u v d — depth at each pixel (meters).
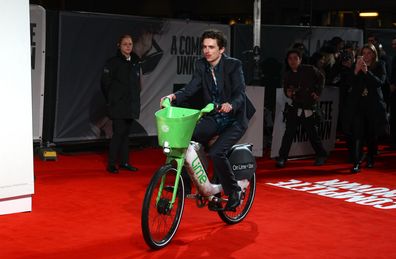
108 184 8.50
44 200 7.43
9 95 6.59
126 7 19.67
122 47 9.23
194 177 5.82
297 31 13.34
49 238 5.93
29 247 5.63
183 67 12.38
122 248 5.66
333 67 12.45
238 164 6.31
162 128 5.32
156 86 12.01
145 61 11.80
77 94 11.14
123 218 6.70
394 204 7.77
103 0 19.28
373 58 9.76
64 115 11.03
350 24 18.22
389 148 12.64
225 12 18.64
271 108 12.84
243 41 12.78
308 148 11.17
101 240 5.89
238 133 6.03
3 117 6.55
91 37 11.21
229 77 5.98
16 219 6.55
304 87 10.20
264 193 8.19
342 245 5.97
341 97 12.08
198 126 5.93
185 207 7.23
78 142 11.23
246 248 5.77
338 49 12.76
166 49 12.08
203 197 6.10
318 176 9.59
